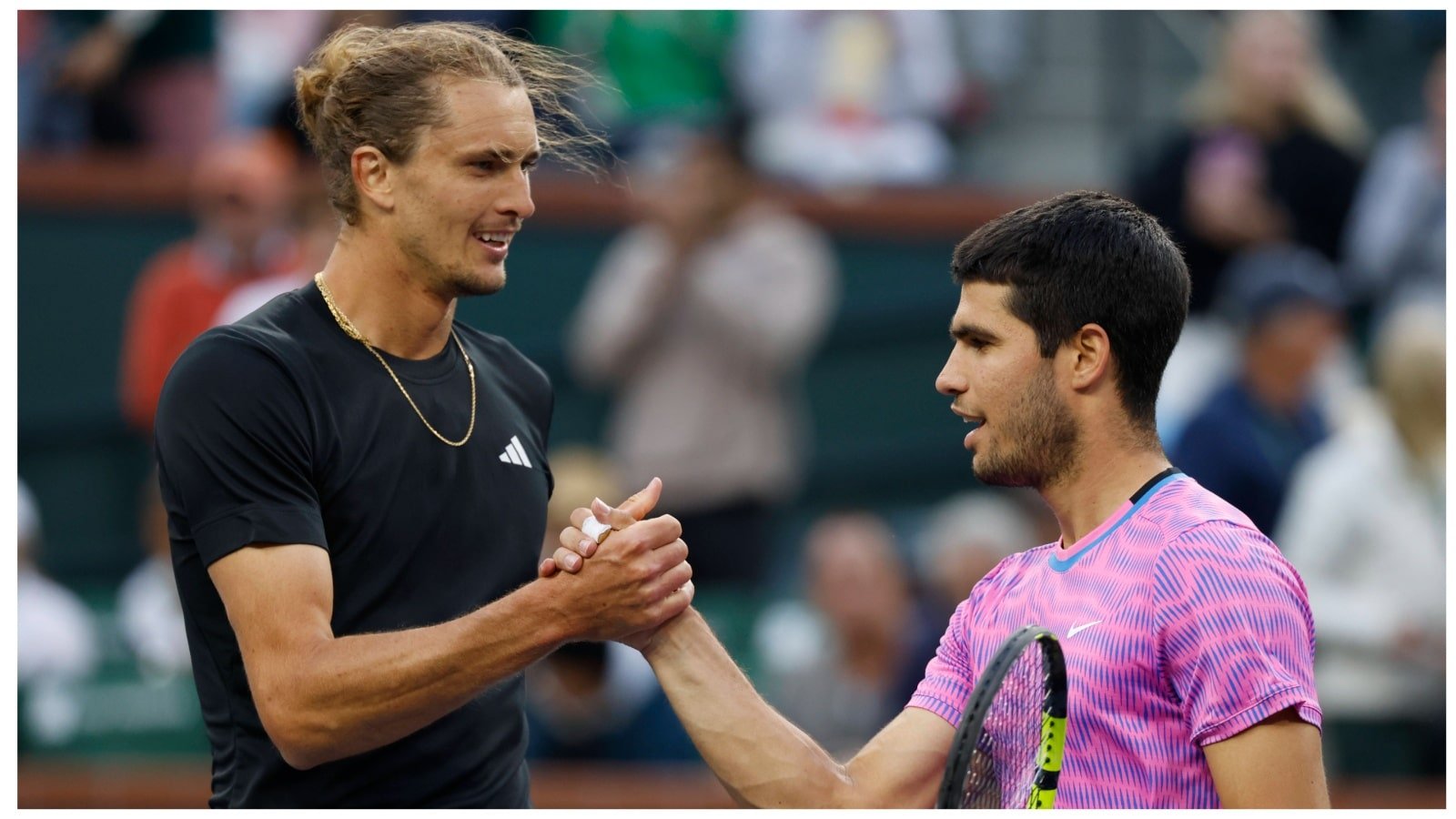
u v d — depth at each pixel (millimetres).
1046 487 10508
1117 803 9688
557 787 22766
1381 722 23500
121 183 28562
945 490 30844
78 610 25344
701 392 28453
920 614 25312
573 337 29875
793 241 29156
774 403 28906
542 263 30016
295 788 11148
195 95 30703
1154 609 9680
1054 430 10281
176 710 24719
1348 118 32531
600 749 23078
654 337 28609
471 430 11602
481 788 11555
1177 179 31562
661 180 29016
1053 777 9711
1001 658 9633
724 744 10977
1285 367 26031
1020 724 10305
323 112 11320
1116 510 10242
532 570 11938
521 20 30391
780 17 31969
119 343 28703
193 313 28016
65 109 30594
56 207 28531
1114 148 34531
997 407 10367
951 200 31141
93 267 28609
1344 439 24672
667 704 23344
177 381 10859
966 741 9547
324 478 10906
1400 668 23562
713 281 28438
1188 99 34094
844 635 24766
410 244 11086
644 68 30891
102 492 28781
